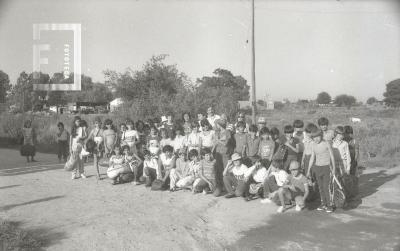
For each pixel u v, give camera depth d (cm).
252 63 2027
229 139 997
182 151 998
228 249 601
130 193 959
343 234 661
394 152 1678
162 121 1276
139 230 674
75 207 820
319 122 812
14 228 657
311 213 792
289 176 823
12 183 1084
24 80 4500
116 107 2506
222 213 793
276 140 964
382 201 880
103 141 1259
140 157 1096
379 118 3684
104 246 599
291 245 614
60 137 1555
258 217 764
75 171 1176
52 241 616
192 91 2502
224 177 914
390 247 600
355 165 959
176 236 649
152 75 2867
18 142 2322
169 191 984
